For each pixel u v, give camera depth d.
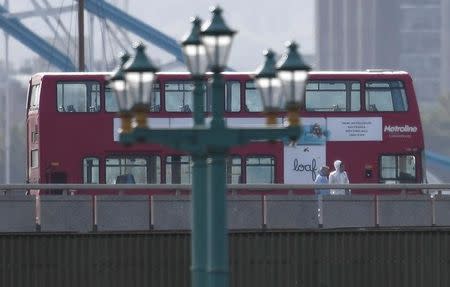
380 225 113.81
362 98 143.62
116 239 109.75
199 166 72.19
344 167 143.38
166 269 110.38
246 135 70.25
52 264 109.19
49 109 141.75
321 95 143.38
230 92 141.38
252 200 112.25
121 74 68.88
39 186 110.12
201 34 67.62
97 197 110.50
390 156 143.88
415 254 112.50
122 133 68.75
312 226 112.94
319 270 111.44
